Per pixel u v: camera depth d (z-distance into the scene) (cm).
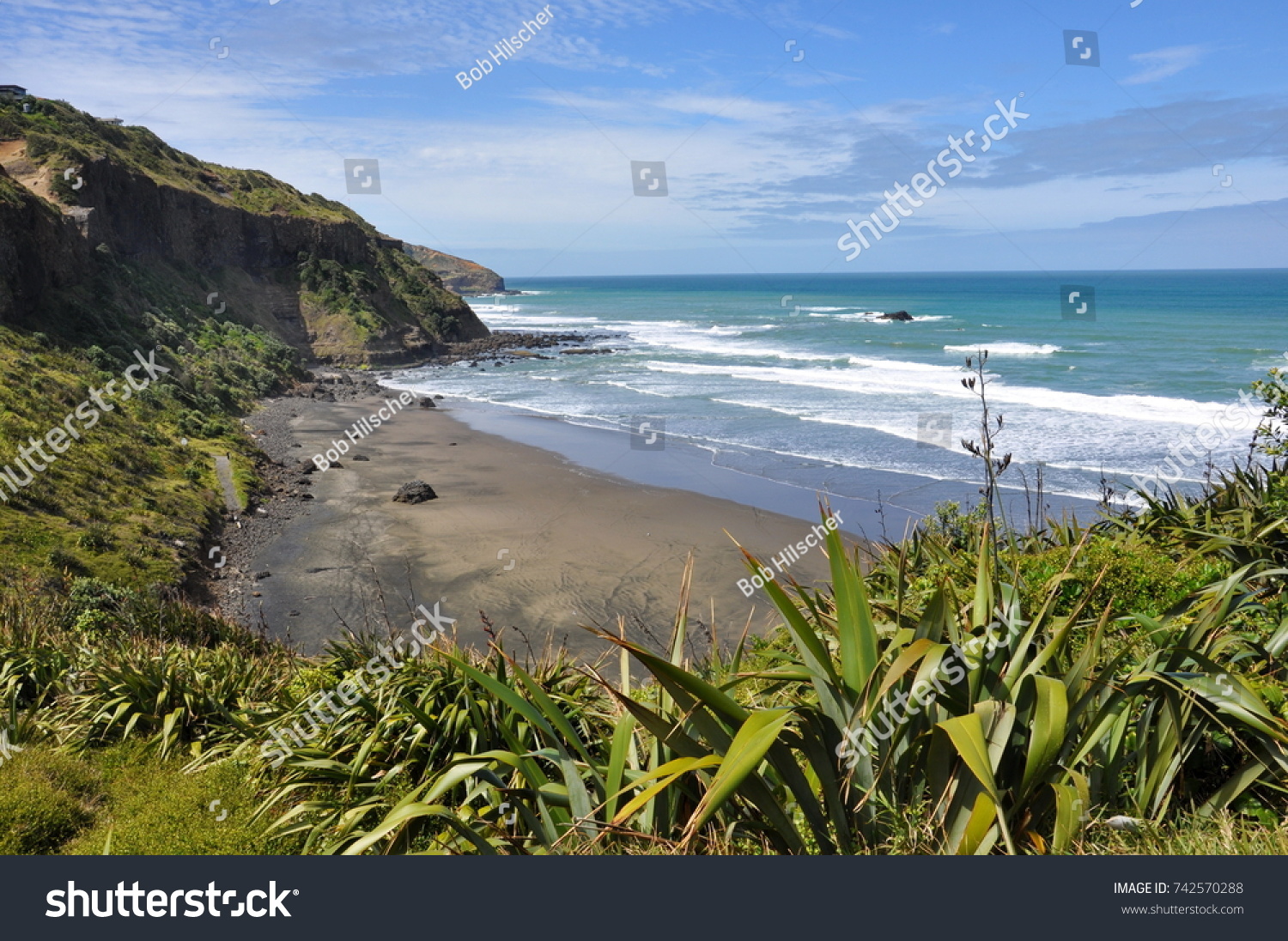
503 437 3744
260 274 7550
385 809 489
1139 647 420
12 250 3747
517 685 519
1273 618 476
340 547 2191
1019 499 2053
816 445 3169
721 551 1998
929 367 5416
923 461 2773
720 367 6131
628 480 2805
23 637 909
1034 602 484
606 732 482
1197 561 596
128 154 7038
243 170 9062
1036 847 277
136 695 750
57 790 592
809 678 305
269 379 5262
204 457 2889
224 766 626
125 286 5012
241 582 1959
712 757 270
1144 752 324
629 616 1616
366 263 8650
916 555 671
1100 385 4334
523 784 424
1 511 1884
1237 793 315
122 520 2080
